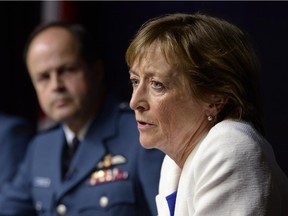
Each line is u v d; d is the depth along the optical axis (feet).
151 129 5.67
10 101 15.25
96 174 9.61
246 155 5.24
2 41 14.97
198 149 5.54
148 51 5.50
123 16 13.33
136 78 5.67
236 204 5.16
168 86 5.49
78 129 10.00
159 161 9.20
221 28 5.59
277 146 10.46
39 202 10.20
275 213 5.23
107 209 9.39
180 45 5.43
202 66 5.42
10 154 12.09
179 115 5.57
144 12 12.96
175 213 5.72
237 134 5.34
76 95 9.75
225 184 5.21
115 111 10.05
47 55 9.75
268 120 10.66
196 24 5.58
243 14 11.19
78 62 9.76
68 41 9.80
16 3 14.79
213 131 5.49
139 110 5.65
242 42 5.64
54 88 9.72
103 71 10.21
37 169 10.42
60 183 9.95
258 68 5.75
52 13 13.94
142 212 9.40
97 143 9.80
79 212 9.61
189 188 5.56
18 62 15.26
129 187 9.38
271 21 10.93
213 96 5.51
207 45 5.47
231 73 5.49
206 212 5.23
